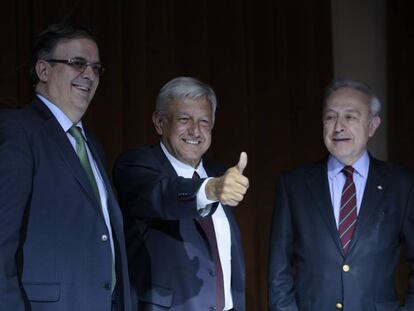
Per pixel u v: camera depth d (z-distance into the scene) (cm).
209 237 246
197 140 250
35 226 200
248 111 438
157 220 244
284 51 452
